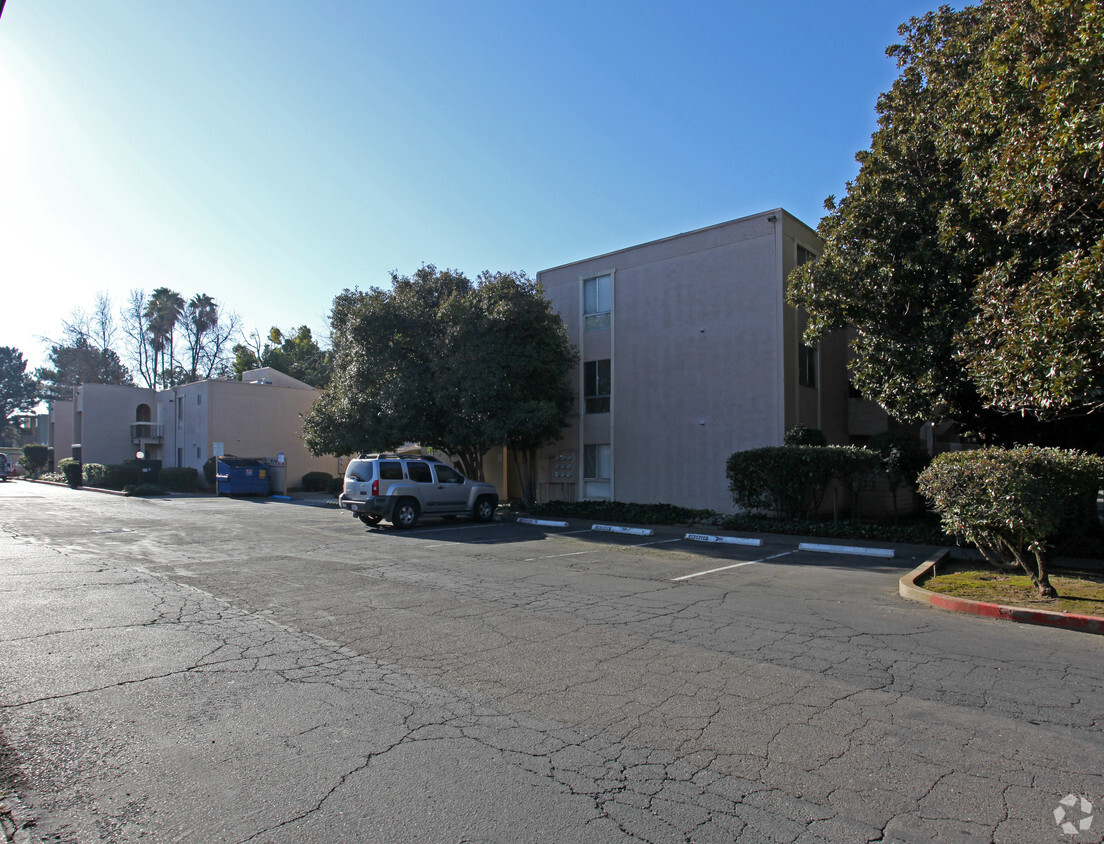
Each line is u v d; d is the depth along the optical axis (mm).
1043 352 8992
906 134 13062
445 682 5719
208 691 5477
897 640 7059
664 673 5961
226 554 13281
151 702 5230
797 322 20016
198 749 4410
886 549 13711
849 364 14633
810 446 17016
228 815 3613
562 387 22656
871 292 13281
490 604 8711
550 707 5160
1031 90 9656
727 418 19922
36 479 52188
